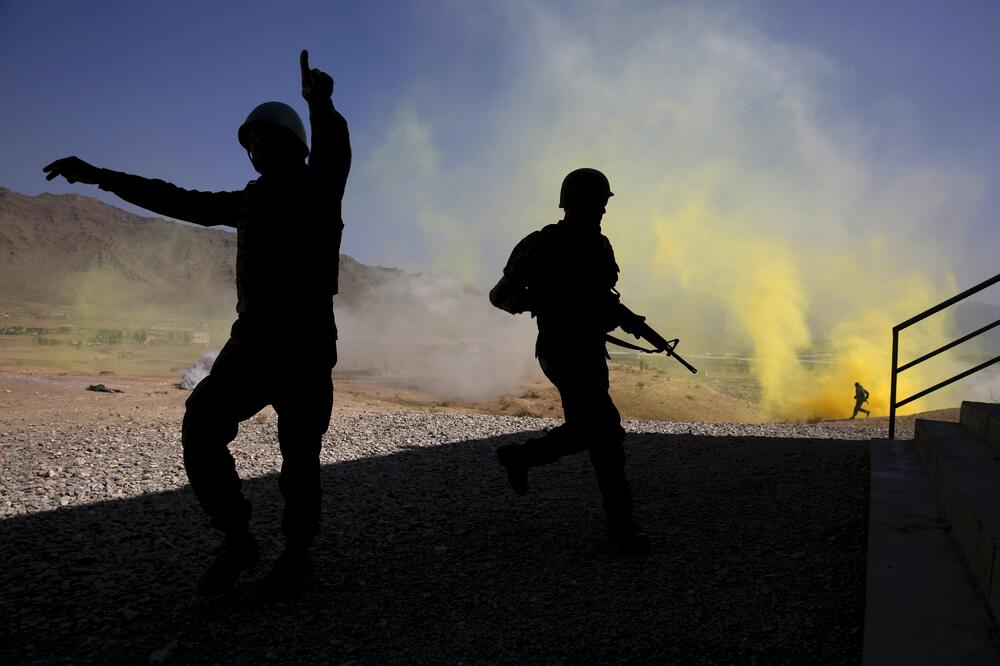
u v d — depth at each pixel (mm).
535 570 3486
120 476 5789
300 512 3148
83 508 4750
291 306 3037
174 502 4930
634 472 6062
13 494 5125
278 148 3139
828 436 9273
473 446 7590
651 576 3377
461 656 2570
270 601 3068
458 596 3145
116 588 3248
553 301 3812
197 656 2570
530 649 2623
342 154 3098
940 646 2254
